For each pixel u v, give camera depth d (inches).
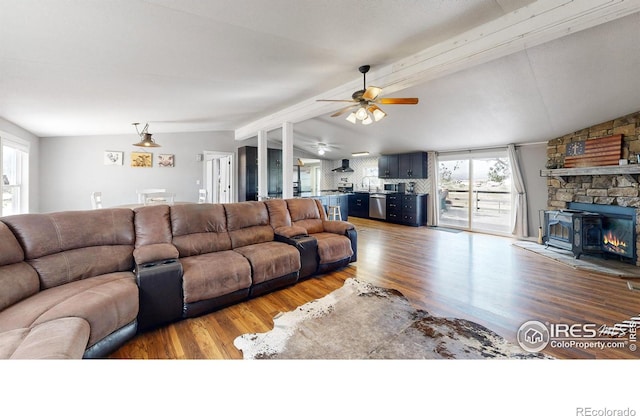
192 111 193.5
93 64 112.6
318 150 354.6
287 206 156.9
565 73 122.4
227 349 76.3
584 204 178.5
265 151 243.0
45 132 215.8
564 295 111.1
